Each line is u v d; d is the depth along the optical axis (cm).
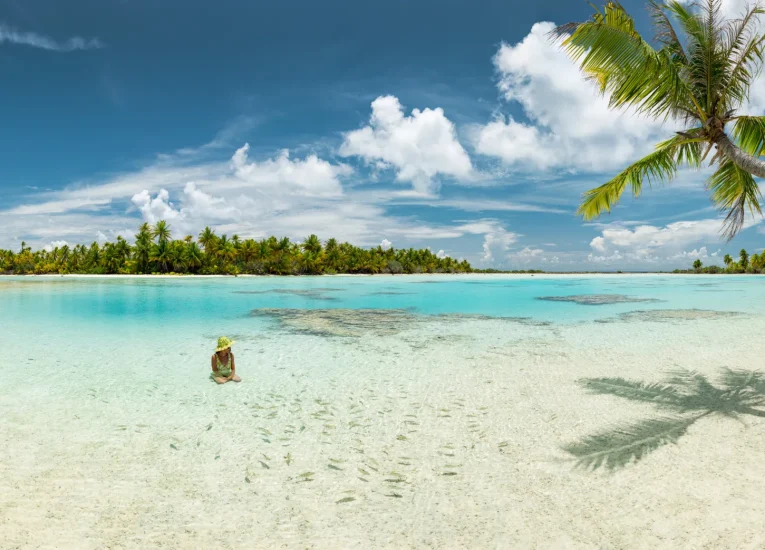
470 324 1588
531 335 1327
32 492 410
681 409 643
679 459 480
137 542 338
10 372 867
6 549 325
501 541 342
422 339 1259
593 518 372
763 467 458
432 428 577
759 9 623
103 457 488
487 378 825
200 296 2925
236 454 499
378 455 497
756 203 823
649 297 2881
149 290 3534
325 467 468
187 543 338
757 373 841
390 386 775
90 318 1730
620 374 845
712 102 683
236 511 384
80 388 758
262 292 3403
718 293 3216
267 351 1088
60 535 345
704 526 357
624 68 657
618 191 871
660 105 686
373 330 1438
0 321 1633
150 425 587
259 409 653
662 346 1124
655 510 382
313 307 2241
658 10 693
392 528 361
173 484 430
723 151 679
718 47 669
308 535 351
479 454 498
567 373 857
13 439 534
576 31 658
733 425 577
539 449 510
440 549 333
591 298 2853
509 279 7169
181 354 1046
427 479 442
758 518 367
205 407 662
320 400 696
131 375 849
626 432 557
